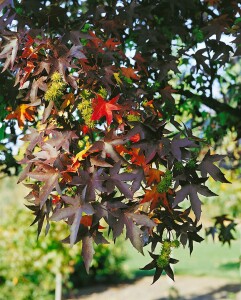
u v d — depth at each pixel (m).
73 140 1.89
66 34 1.94
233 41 2.16
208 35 2.51
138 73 2.58
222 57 2.59
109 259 10.54
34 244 6.88
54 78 1.84
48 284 7.50
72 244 1.58
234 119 3.63
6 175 3.24
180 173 1.75
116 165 1.69
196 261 12.72
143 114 1.94
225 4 2.76
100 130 1.90
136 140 1.87
